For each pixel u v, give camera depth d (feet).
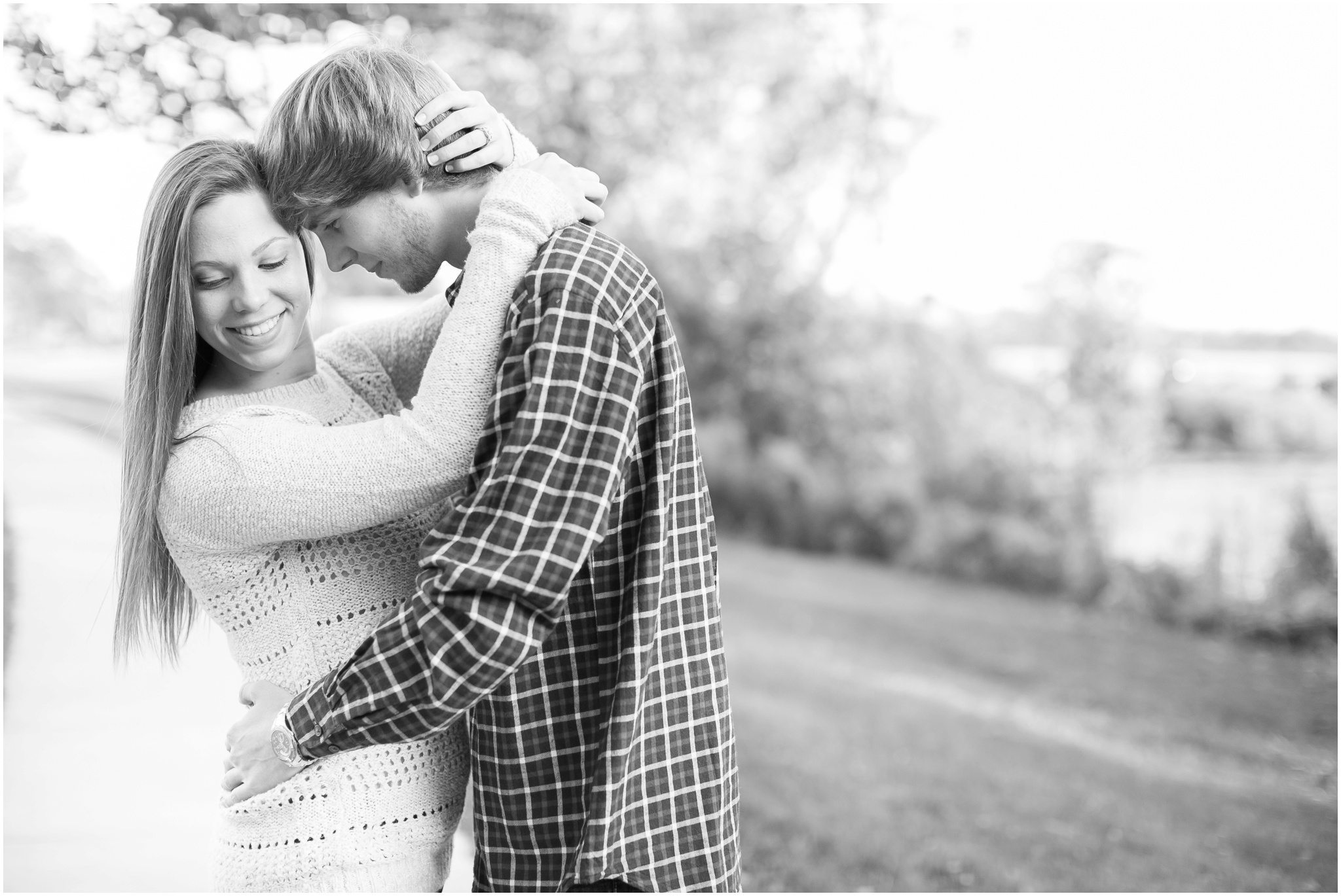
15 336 57.06
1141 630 26.91
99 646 17.93
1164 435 28.81
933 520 31.27
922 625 26.84
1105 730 20.34
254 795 4.58
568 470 4.22
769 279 33.86
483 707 4.68
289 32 11.93
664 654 4.67
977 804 16.34
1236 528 26.81
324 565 4.76
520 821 4.64
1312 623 25.32
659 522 4.55
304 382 5.19
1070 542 29.01
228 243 4.65
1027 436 30.27
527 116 26.45
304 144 4.57
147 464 4.73
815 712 20.54
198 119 11.46
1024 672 23.66
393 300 30.01
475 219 4.79
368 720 4.25
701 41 31.96
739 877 5.00
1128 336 29.40
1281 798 17.25
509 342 4.36
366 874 4.65
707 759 4.73
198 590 4.85
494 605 4.11
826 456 33.50
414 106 4.66
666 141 31.73
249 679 4.83
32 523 26.40
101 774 12.75
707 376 34.32
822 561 32.50
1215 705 21.83
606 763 4.40
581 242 4.47
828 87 33.24
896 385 32.42
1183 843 15.24
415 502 4.42
